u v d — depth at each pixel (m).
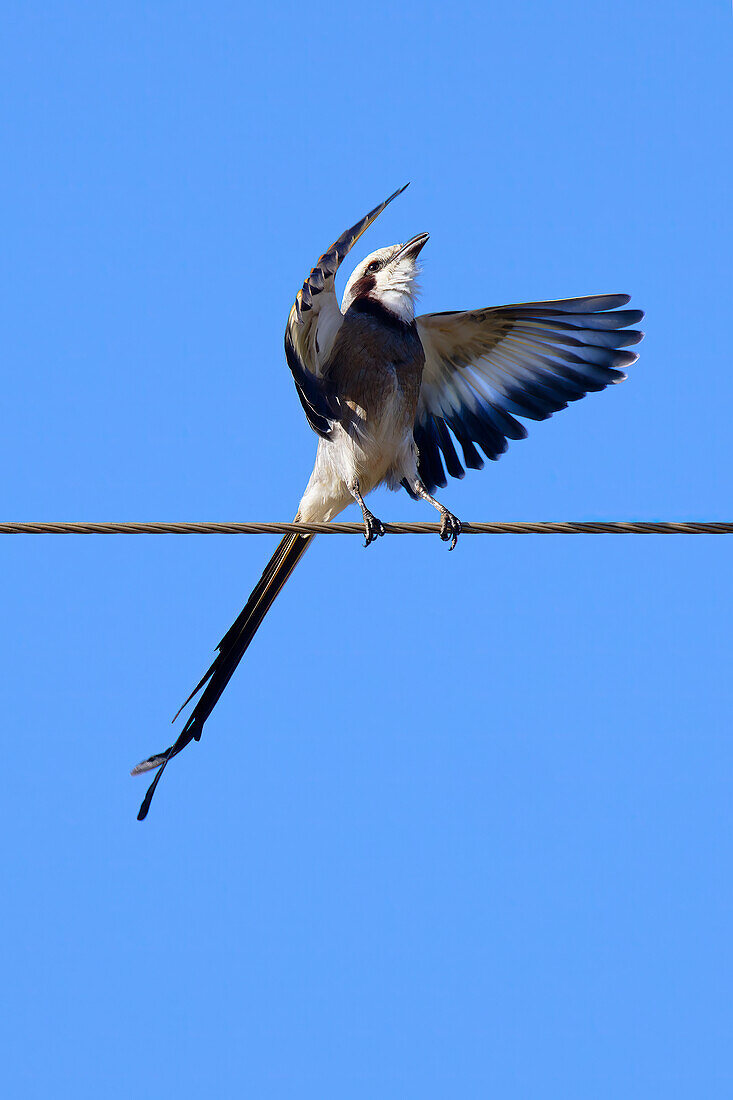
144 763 11.31
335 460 11.34
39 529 9.33
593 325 11.94
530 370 12.42
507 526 9.85
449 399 12.72
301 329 10.50
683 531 9.58
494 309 11.90
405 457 11.48
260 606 11.80
